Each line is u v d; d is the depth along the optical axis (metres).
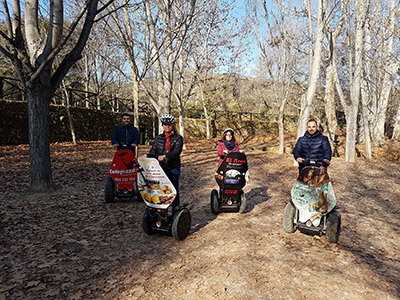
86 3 5.72
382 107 18.73
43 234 4.42
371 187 8.87
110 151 14.19
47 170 6.78
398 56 16.81
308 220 4.31
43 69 6.20
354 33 15.67
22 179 7.71
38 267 3.41
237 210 5.75
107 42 12.48
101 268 3.46
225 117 29.73
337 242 4.36
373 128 19.14
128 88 28.31
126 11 9.40
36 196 6.31
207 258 3.78
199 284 3.13
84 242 4.21
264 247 4.13
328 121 18.55
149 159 4.08
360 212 6.21
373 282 3.21
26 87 6.38
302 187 4.34
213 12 15.97
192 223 5.25
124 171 6.08
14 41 6.02
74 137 15.53
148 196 4.23
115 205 6.16
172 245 4.21
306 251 4.00
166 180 4.09
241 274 3.34
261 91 27.39
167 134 4.53
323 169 4.20
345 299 2.87
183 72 18.50
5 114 13.09
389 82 18.36
